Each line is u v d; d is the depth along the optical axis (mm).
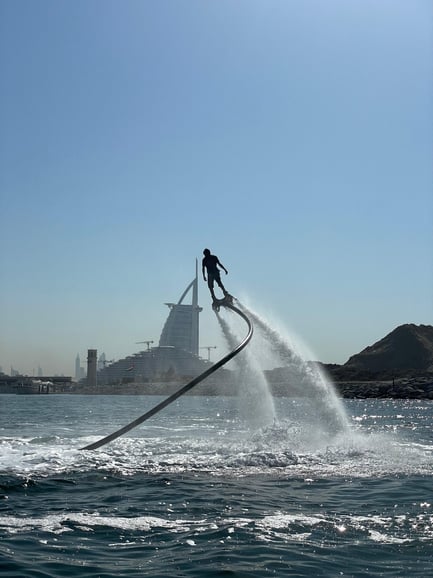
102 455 25594
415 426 49938
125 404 121875
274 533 13180
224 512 15242
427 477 20438
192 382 29234
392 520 14312
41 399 189750
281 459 24281
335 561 11180
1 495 17516
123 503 16375
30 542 12531
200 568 10828
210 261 31875
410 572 10555
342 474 21000
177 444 29297
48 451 27234
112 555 11633
